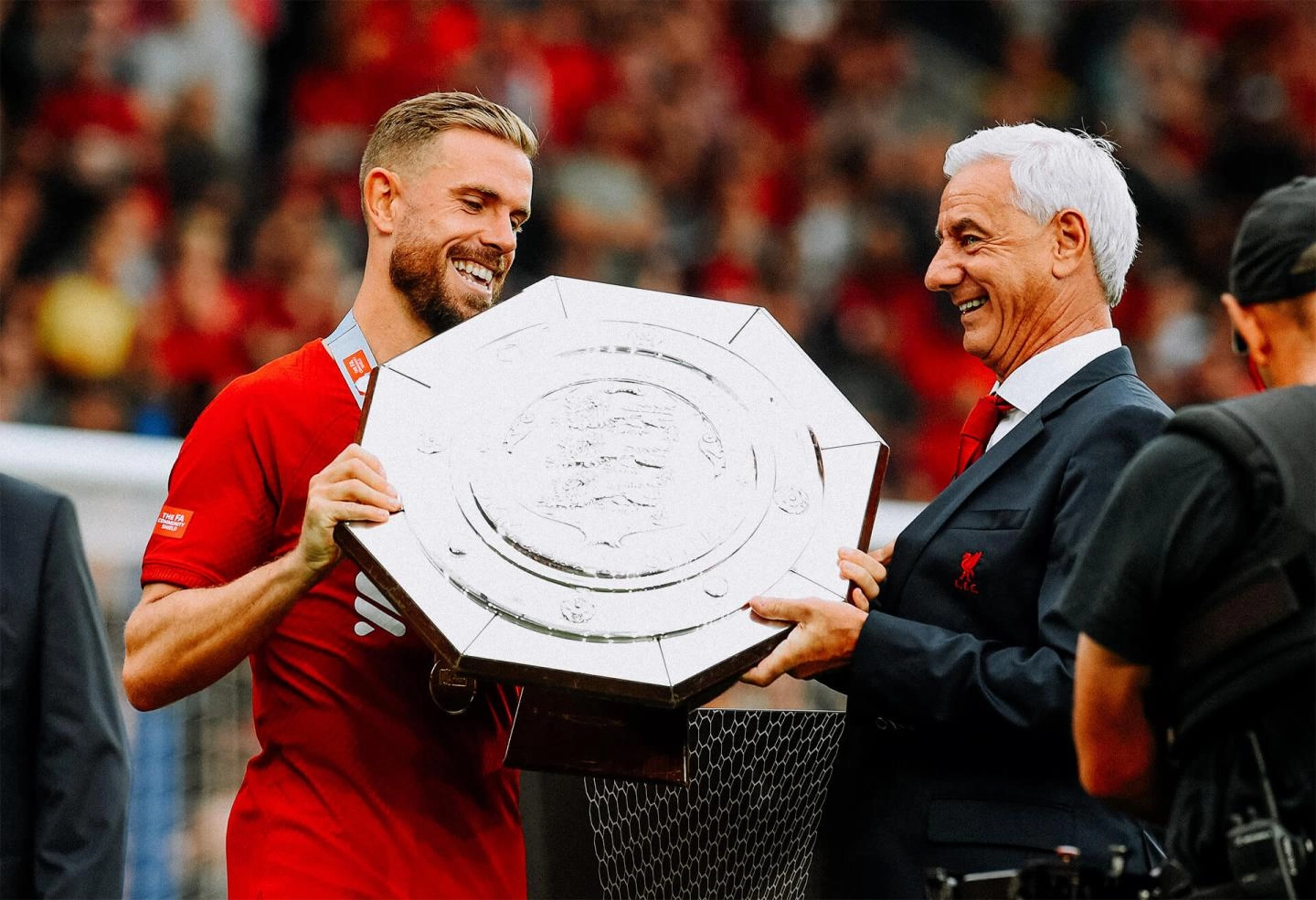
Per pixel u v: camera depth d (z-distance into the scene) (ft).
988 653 29.66
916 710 29.48
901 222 123.54
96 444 48.60
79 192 93.25
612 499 29.17
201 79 103.30
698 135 121.90
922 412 111.55
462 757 31.76
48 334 88.58
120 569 47.52
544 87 115.34
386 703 31.48
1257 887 21.88
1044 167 33.06
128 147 96.73
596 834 34.63
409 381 30.50
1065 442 31.17
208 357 92.02
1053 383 32.78
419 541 28.19
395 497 28.63
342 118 107.45
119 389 89.35
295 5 109.70
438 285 34.12
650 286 110.93
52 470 46.91
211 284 94.27
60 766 31.68
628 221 111.75
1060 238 33.06
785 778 33.40
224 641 30.17
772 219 121.60
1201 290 126.82
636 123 118.52
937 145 130.52
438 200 34.09
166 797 46.06
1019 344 33.40
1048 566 30.30
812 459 30.53
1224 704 22.84
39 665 32.40
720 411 31.04
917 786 30.99
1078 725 25.03
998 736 30.66
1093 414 31.19
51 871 31.09
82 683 32.35
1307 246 24.30
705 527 29.07
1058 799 30.27
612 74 119.65
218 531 32.09
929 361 114.62
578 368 31.37
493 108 35.17
